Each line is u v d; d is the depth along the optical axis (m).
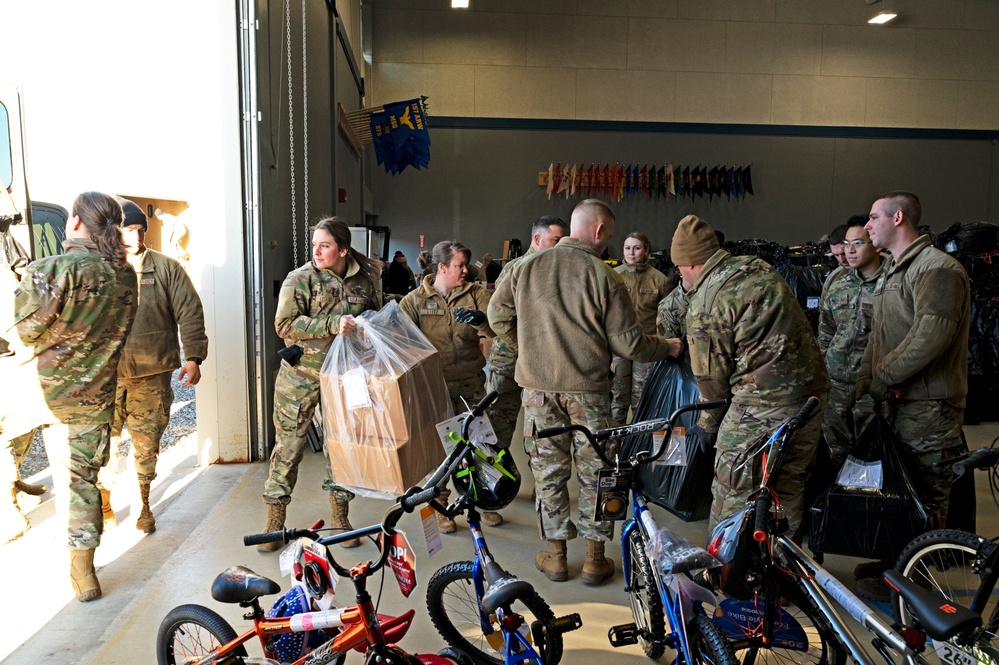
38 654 2.32
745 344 2.44
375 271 3.45
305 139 6.15
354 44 11.71
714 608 2.05
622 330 2.70
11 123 3.12
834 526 2.56
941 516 2.72
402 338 3.16
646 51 14.42
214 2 4.20
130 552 3.13
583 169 14.51
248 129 4.29
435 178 14.47
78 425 2.61
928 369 2.64
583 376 2.68
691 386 3.11
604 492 2.03
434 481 1.80
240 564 3.00
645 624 2.11
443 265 3.55
